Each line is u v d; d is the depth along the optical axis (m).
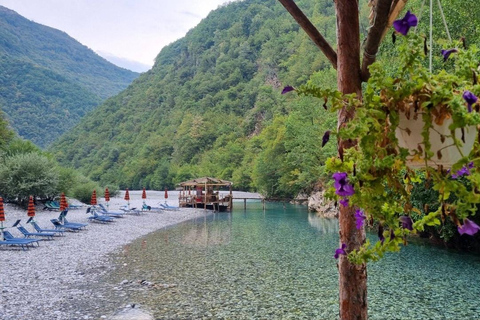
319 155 28.50
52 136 165.62
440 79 1.34
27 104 174.12
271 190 41.12
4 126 34.22
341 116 1.94
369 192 1.43
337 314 6.84
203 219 24.58
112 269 10.27
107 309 7.00
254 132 77.94
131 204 35.31
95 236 16.14
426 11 11.59
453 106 1.22
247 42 111.81
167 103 115.19
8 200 24.83
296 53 85.12
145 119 118.75
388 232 1.54
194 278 9.37
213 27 136.75
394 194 1.50
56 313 6.73
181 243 14.87
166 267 10.60
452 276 9.59
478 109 1.34
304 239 15.77
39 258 11.34
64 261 11.07
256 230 18.86
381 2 1.92
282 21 107.12
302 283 8.94
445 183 1.32
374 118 1.36
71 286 8.52
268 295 7.98
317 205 28.06
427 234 15.04
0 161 25.53
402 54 1.36
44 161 25.27
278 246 14.12
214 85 108.06
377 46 2.09
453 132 1.25
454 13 11.09
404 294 8.12
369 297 7.94
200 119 86.56
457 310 7.09
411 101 1.36
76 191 32.72
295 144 33.22
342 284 2.21
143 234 17.50
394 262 11.26
